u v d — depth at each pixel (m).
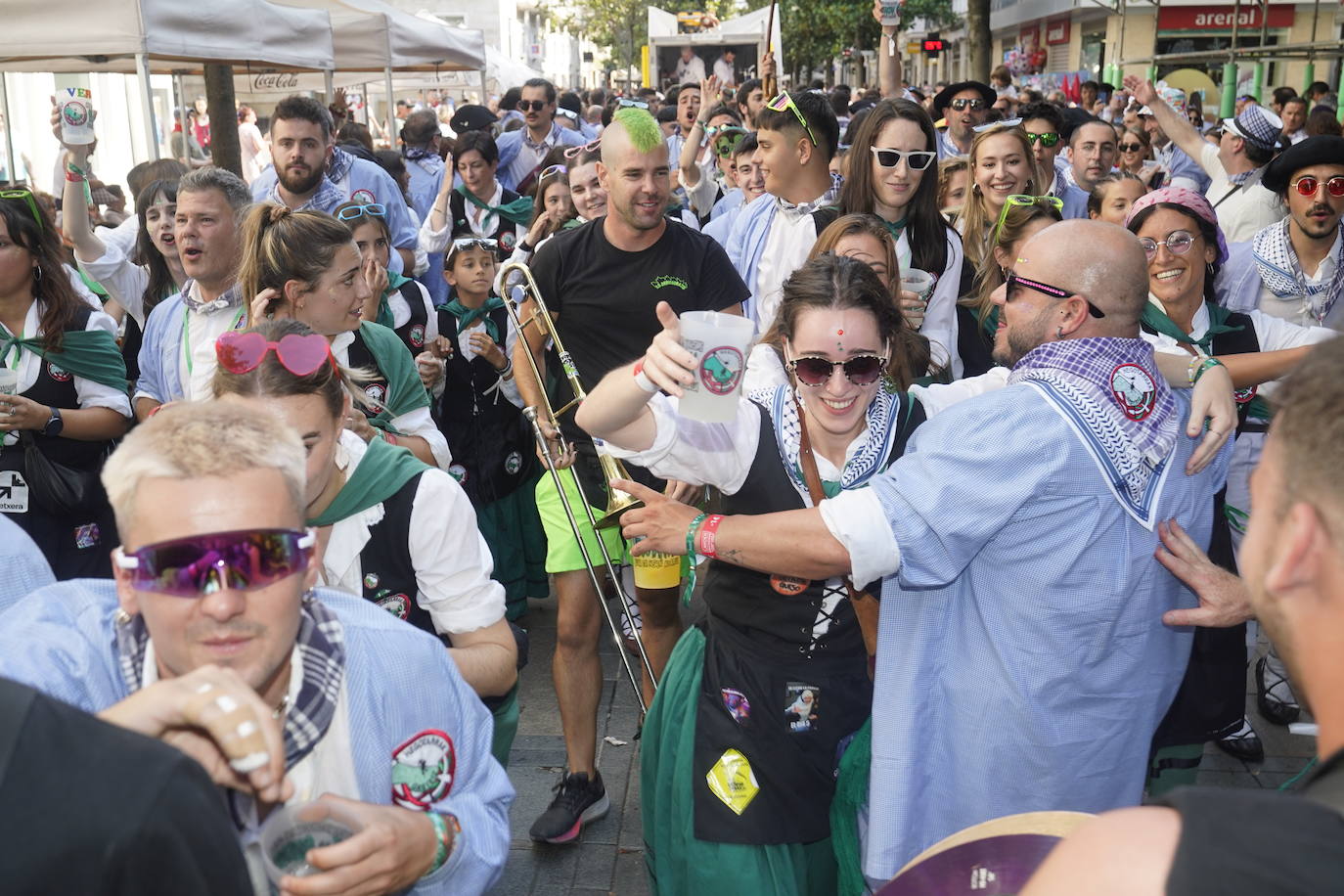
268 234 3.10
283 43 7.65
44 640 1.50
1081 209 6.89
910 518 2.17
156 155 6.54
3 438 3.77
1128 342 2.27
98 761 1.01
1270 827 0.89
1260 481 1.07
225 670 1.32
